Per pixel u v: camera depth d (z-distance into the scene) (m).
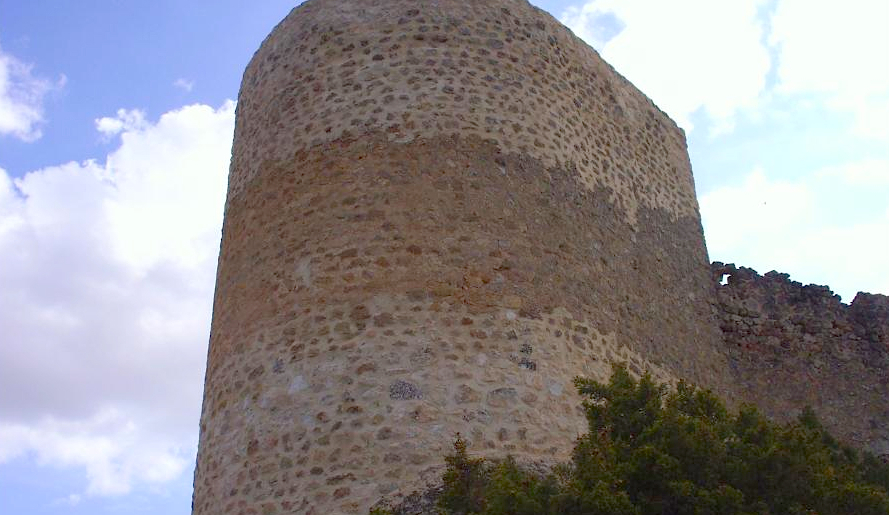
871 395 17.61
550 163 13.76
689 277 16.53
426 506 10.34
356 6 14.05
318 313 11.92
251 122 14.24
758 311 17.55
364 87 13.34
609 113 15.71
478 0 14.27
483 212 12.69
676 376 14.95
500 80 13.80
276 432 11.44
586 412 10.40
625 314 14.16
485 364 11.65
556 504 8.56
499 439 11.22
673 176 17.12
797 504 9.04
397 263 12.07
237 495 11.42
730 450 9.58
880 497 9.23
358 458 10.91
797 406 16.95
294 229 12.70
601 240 14.23
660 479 8.91
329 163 12.90
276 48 14.41
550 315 12.56
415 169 12.71
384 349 11.51
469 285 12.13
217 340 13.07
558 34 15.08
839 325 18.16
